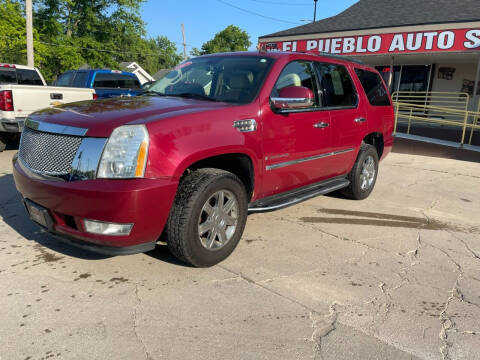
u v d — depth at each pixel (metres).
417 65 17.44
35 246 3.78
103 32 40.19
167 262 3.54
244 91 3.84
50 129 3.10
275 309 2.88
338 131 4.78
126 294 3.00
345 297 3.08
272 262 3.63
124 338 2.50
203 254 3.31
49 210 3.07
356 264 3.67
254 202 3.92
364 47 15.51
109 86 13.08
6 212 4.70
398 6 17.98
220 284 3.20
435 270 3.62
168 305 2.88
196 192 3.12
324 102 4.62
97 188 2.77
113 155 2.81
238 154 3.57
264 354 2.40
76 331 2.55
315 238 4.26
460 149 10.77
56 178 2.96
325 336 2.59
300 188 4.54
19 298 2.89
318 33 16.72
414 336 2.63
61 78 13.48
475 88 13.70
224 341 2.51
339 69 5.06
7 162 7.53
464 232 4.67
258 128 3.65
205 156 3.17
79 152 2.89
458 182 7.23
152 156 2.87
